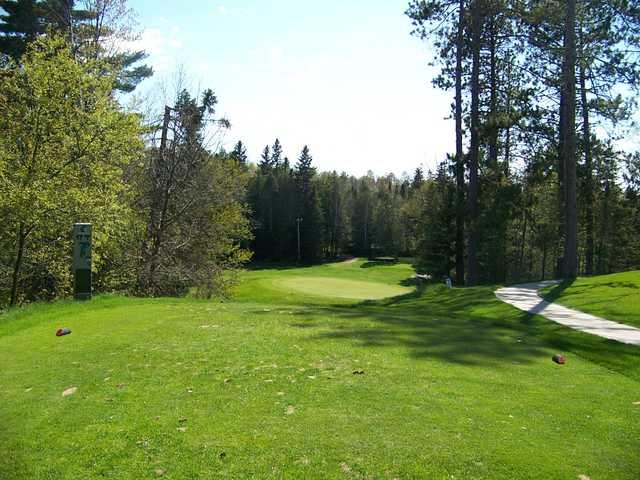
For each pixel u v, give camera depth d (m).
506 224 29.30
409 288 33.53
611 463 3.82
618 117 27.17
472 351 7.40
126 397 5.53
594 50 24.86
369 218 95.12
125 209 16.78
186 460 3.99
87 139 15.34
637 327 10.55
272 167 97.69
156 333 8.67
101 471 3.93
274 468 3.79
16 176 14.45
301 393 5.38
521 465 3.76
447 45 28.36
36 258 15.92
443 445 4.08
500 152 30.81
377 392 5.38
